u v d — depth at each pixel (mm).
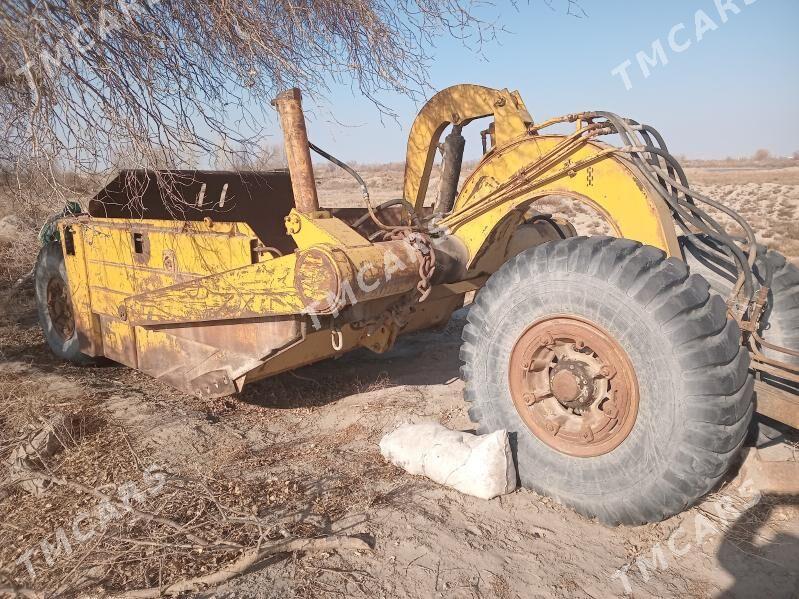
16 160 3811
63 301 6422
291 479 3789
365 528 3229
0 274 10055
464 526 3258
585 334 3301
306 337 4145
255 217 6496
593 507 3307
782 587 2795
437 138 5461
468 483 3562
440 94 5246
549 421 3494
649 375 3076
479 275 5055
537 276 3520
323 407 5215
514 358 3654
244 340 4379
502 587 2779
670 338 3002
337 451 4277
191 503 3436
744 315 3727
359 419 4855
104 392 5332
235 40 4066
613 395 3227
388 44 4605
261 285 4020
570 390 3348
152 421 4664
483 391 3828
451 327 7895
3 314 8602
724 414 2928
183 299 4633
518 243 5531
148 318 4996
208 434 4527
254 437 4547
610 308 3189
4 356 6656
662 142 3945
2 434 4371
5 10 3385
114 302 5574
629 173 3529
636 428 3141
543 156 3896
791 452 3818
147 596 2631
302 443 4449
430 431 3967
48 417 4523
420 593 2727
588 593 2760
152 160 4012
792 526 3238
